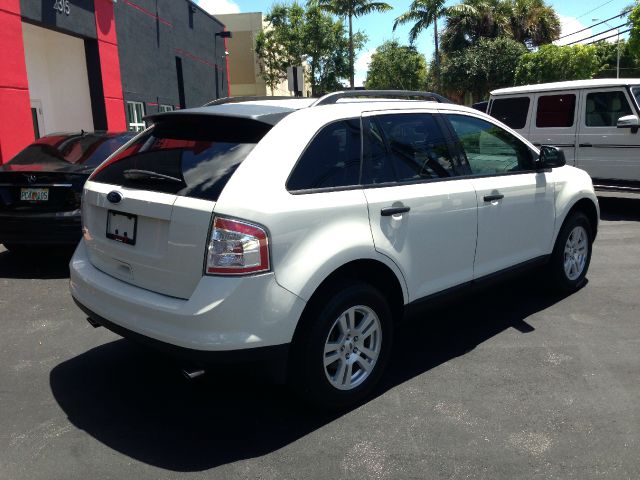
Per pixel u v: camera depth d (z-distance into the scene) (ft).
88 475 9.04
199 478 8.97
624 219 30.19
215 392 11.80
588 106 30.76
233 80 151.84
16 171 18.98
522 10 124.98
